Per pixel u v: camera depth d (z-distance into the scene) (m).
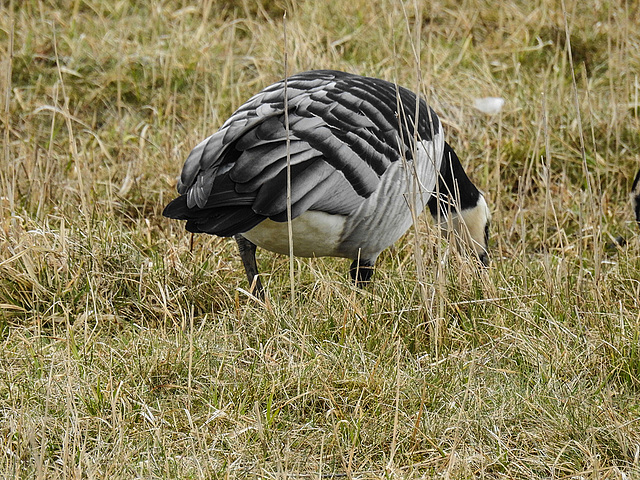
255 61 13.27
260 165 7.41
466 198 9.83
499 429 6.68
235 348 7.75
